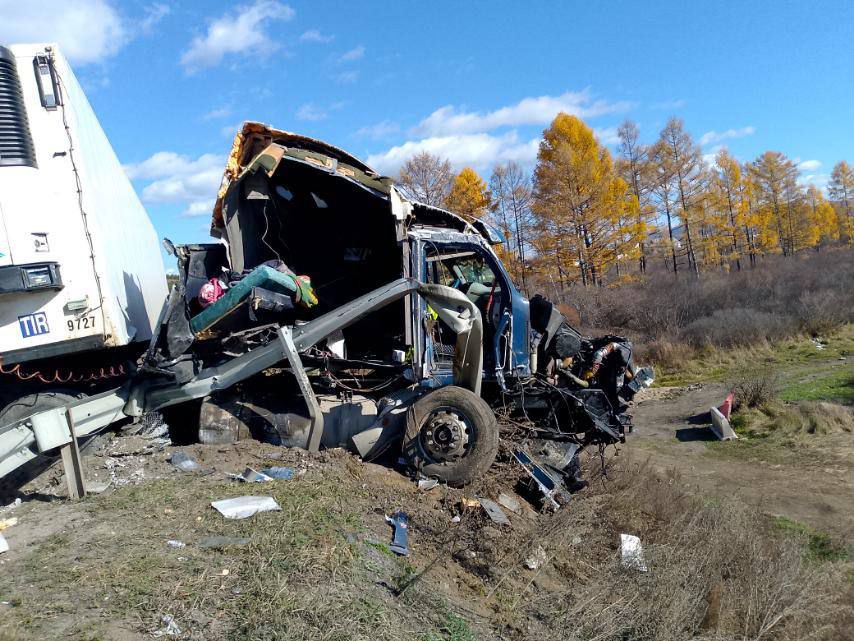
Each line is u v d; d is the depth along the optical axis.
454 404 5.64
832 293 22.62
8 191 4.57
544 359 6.69
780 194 61.97
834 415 11.66
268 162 5.62
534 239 35.50
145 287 7.02
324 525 4.19
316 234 6.93
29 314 4.64
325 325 5.63
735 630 4.86
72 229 4.82
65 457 4.49
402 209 5.85
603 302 26.38
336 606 3.26
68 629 2.73
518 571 4.80
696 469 10.32
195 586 3.20
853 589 5.60
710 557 5.58
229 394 5.95
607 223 34.88
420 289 5.66
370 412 6.01
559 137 34.50
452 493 5.44
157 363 5.50
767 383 13.62
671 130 42.06
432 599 3.93
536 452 6.25
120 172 6.67
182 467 5.09
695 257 48.03
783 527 7.40
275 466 5.25
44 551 3.52
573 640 4.13
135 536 3.75
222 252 6.25
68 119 4.84
